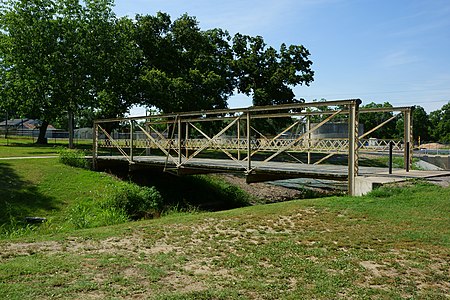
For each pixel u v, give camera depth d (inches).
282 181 1085.1
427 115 3700.8
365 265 235.8
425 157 1188.5
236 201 861.2
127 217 581.6
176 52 1544.0
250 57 1652.3
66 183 739.4
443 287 203.0
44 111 1369.3
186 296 192.5
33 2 1318.9
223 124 1640.0
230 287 205.8
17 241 314.2
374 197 432.5
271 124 1704.0
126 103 1461.6
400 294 193.5
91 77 1338.6
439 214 344.2
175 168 757.9
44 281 215.5
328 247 270.8
